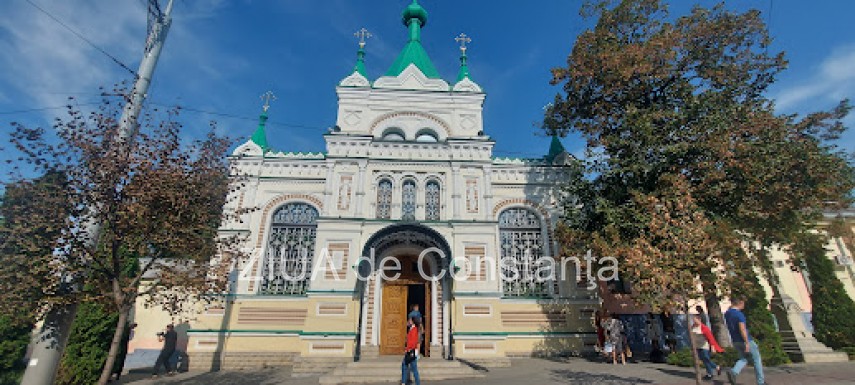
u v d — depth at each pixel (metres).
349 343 15.70
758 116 14.00
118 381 14.37
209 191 9.97
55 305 8.84
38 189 8.48
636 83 16.47
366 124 20.22
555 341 18.02
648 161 15.24
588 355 17.83
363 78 21.03
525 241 19.75
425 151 19.53
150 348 19.80
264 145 21.22
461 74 22.67
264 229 19.02
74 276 9.02
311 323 15.89
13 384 12.95
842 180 13.91
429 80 21.62
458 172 19.14
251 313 17.61
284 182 19.92
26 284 8.07
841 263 22.39
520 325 18.20
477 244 17.66
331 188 18.25
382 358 15.73
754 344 9.61
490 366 15.56
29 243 8.12
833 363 13.33
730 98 15.59
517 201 20.31
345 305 16.19
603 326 17.39
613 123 17.05
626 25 17.17
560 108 18.66
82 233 8.95
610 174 16.17
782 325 15.74
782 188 12.97
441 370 13.61
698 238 8.91
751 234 15.21
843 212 22.31
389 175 18.91
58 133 8.63
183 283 9.61
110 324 14.22
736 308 10.20
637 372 12.76
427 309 17.56
